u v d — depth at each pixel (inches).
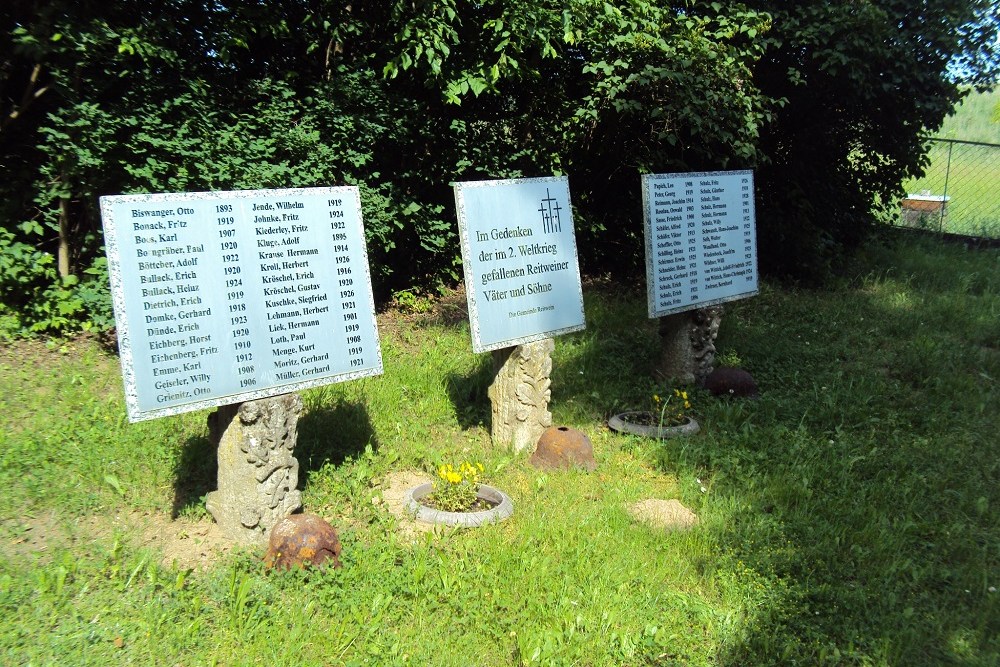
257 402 167.3
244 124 299.0
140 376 153.9
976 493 214.4
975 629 157.3
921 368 317.7
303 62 352.8
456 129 365.4
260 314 170.2
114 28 279.0
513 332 219.3
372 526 178.4
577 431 224.4
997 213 673.6
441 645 141.8
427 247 367.2
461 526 180.1
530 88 387.9
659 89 365.4
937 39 420.2
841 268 482.0
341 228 184.5
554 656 139.6
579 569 164.4
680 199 269.7
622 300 405.1
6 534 171.0
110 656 133.9
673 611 156.0
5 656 131.7
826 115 449.4
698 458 228.5
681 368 287.4
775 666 142.8
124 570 157.5
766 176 458.9
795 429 256.5
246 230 168.9
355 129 327.3
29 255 283.7
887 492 211.8
